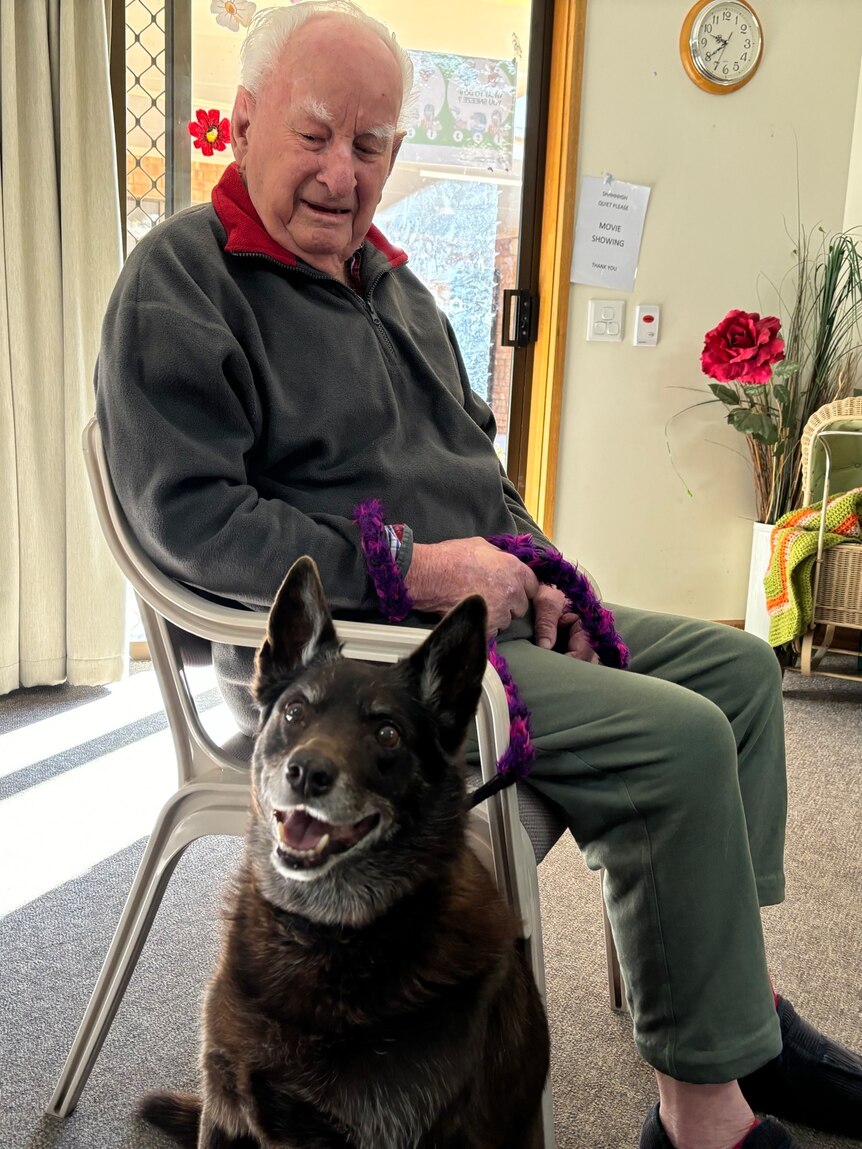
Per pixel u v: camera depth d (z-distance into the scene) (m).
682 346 3.87
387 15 3.34
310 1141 0.92
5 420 2.90
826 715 3.28
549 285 3.65
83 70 2.89
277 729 1.00
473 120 3.52
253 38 1.42
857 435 3.51
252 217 1.40
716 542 4.09
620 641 1.39
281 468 1.36
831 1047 1.39
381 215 3.50
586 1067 1.50
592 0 3.47
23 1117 1.32
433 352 1.65
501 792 1.11
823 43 3.81
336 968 0.93
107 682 3.17
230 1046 0.94
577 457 3.81
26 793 2.40
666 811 1.13
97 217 2.98
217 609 1.18
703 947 1.12
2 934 1.79
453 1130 0.91
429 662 1.01
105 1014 1.29
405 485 1.41
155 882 1.26
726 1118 1.18
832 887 2.09
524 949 1.13
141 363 1.20
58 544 3.06
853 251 3.90
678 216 3.75
